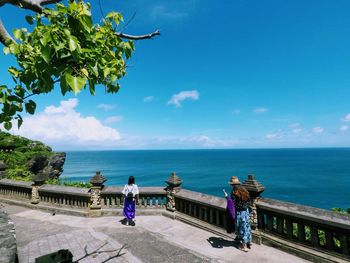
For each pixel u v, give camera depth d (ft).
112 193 37.73
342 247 19.36
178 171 422.00
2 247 11.30
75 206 39.11
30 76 7.92
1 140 112.88
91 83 7.57
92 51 7.80
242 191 23.93
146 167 526.16
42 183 43.78
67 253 15.52
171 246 25.13
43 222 34.68
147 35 10.85
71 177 362.33
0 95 7.97
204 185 270.05
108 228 31.40
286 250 22.77
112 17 9.89
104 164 653.30
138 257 22.53
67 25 7.59
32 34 7.39
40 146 128.36
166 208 36.99
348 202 191.42
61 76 6.92
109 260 21.85
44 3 8.93
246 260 21.59
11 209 42.78
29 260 21.95
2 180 49.88
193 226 31.73
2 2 7.84
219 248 24.45
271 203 24.29
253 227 25.48
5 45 7.73
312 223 21.25
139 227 31.60
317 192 228.02
